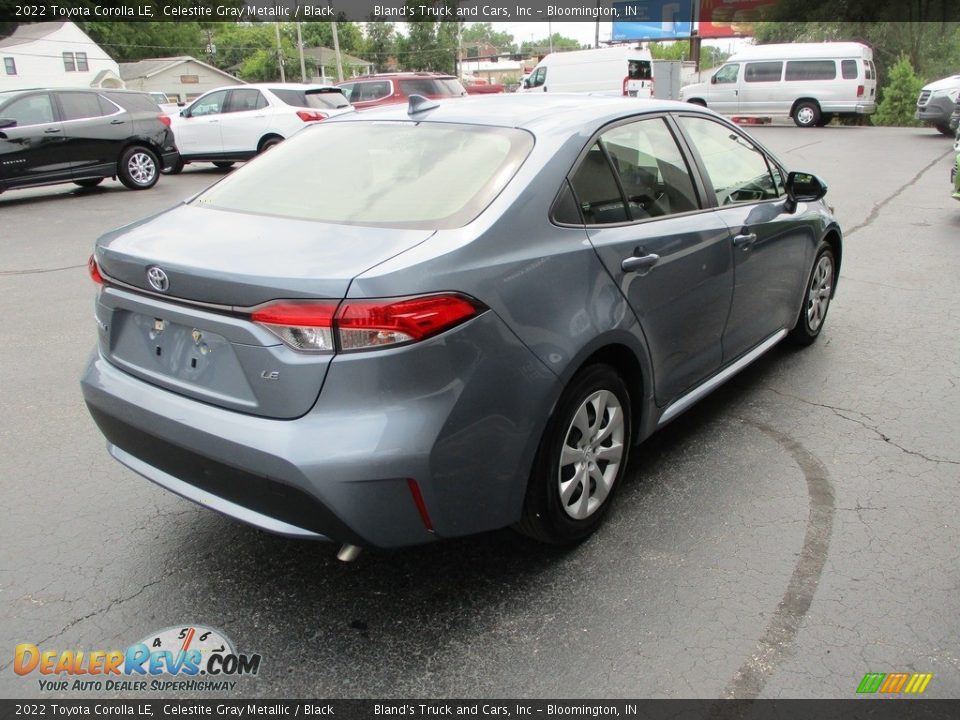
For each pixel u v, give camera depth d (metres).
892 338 5.51
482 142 3.10
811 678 2.48
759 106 24.36
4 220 11.23
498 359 2.57
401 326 2.34
